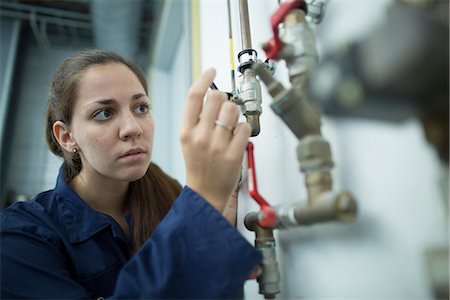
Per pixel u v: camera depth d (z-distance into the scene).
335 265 0.30
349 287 0.28
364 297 0.27
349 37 0.27
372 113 0.25
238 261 0.30
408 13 0.22
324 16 0.31
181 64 1.98
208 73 0.35
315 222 0.30
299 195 0.37
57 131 0.61
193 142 0.32
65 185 0.61
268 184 0.46
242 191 0.52
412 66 0.22
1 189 2.04
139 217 0.64
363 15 0.25
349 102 0.26
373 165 0.25
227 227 0.31
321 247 0.32
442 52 0.21
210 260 0.30
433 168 0.21
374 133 0.25
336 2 0.29
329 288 0.31
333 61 0.28
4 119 2.06
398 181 0.24
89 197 0.64
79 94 0.54
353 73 0.26
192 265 0.31
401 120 0.23
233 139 0.33
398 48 0.22
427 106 0.21
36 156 2.18
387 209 0.24
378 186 0.25
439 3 0.21
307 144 0.29
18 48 2.35
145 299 0.30
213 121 0.33
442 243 0.21
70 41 2.57
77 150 0.61
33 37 2.45
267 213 0.34
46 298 0.43
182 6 1.77
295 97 0.30
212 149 0.32
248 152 0.40
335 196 0.26
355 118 0.26
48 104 0.67
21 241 0.46
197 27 1.12
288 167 0.40
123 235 0.60
